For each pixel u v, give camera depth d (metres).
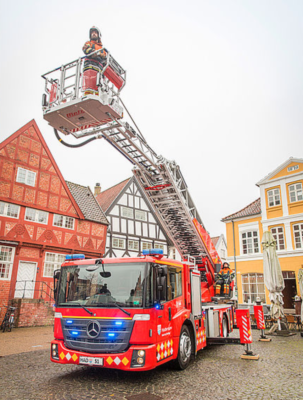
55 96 7.37
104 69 6.97
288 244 21.80
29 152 18.62
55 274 6.77
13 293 16.64
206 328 8.59
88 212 21.94
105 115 7.23
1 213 16.88
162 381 5.90
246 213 24.77
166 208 11.02
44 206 18.84
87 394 5.18
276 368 6.85
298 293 20.72
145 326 5.53
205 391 5.29
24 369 6.96
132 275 5.95
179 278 7.18
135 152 9.42
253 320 15.61
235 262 24.44
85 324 5.82
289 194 22.55
